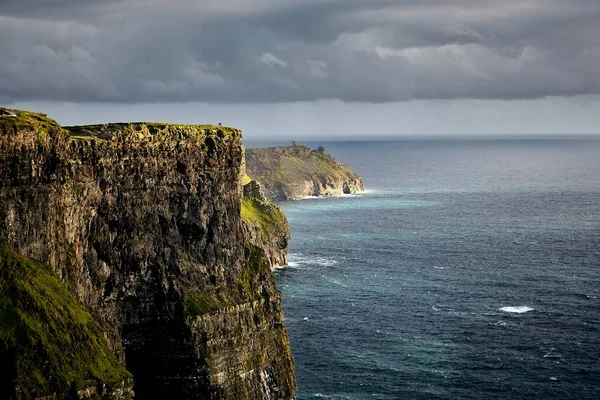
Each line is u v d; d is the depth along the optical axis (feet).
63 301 226.17
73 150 244.22
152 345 280.10
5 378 206.49
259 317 314.55
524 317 540.11
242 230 322.55
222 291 300.81
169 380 280.72
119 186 263.90
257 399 305.32
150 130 277.44
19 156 219.00
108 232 262.26
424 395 392.47
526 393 395.55
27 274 219.82
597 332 500.33
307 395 389.39
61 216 238.07
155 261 279.28
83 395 214.90
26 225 224.74
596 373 423.64
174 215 286.66
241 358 298.15
